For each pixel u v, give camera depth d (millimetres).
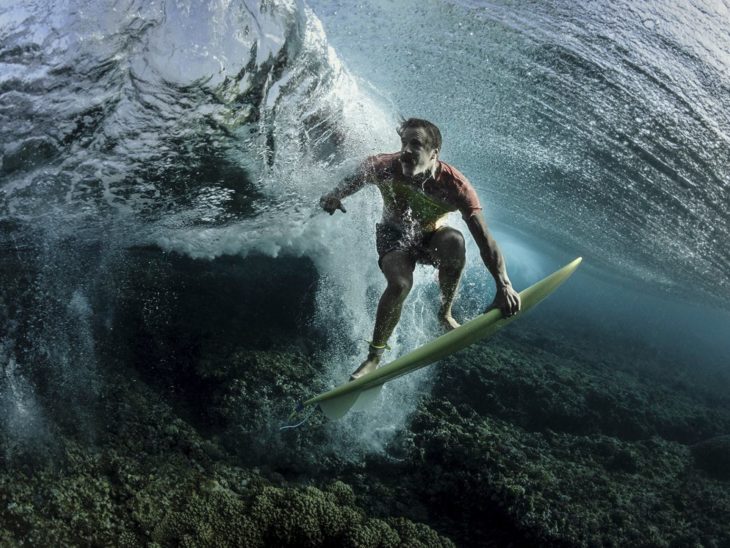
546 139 6434
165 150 3814
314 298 5801
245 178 4238
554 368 6840
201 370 5070
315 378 5258
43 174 3834
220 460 4520
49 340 4555
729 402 8812
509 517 4516
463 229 6453
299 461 4715
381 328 3660
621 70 5816
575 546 4367
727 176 6457
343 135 4328
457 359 6207
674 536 4645
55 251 4676
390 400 5348
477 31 5273
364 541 4074
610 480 5184
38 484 3740
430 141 3457
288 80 3850
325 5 5148
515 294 3553
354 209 5090
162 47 3471
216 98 3652
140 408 4598
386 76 5395
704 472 5668
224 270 5750
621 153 6535
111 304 5074
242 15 3578
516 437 5523
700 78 5867
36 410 4160
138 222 4570
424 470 4883
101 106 3580
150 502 3938
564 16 5391
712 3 5719
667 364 9914
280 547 4043
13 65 3455
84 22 3400
